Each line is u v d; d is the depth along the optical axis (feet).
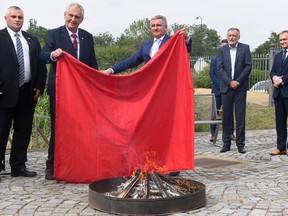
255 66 68.64
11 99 24.06
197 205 18.30
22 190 22.02
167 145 23.17
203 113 40.01
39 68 24.93
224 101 32.17
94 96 23.08
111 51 104.88
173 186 19.65
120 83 23.07
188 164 22.66
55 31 24.63
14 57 24.07
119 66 25.26
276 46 60.29
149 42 24.97
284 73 30.35
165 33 24.63
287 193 20.49
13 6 24.11
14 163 25.09
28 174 25.11
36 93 25.02
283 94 30.01
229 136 32.63
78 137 23.04
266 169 26.40
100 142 23.09
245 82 31.60
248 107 55.83
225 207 18.40
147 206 17.56
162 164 23.03
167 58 23.04
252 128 46.68
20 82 24.45
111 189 20.45
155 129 23.16
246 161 29.14
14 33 24.30
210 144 36.68
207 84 80.64
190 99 22.72
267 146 34.73
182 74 23.02
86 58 25.13
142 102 23.17
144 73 23.03
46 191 21.77
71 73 23.03
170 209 17.69
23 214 18.04
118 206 17.76
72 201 19.84
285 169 26.27
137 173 20.07
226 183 22.85
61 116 22.94
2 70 23.98
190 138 22.65
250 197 19.86
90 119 23.06
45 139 33.71
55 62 23.89
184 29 23.13
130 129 23.09
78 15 24.38
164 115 23.15
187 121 22.75
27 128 25.18
